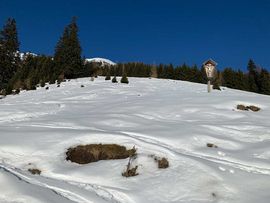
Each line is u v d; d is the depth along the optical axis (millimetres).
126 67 64188
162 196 10219
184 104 23250
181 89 37844
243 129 17469
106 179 11258
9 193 8289
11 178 9008
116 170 11766
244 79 67312
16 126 16250
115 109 22156
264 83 66375
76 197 9164
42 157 12594
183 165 11938
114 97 30359
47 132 14430
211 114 20906
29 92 39000
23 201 8031
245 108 23172
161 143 14258
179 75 64750
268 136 16297
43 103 27844
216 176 11203
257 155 13570
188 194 10328
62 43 59156
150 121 18172
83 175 11484
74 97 31500
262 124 18688
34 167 12016
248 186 10750
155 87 38969
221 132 16562
